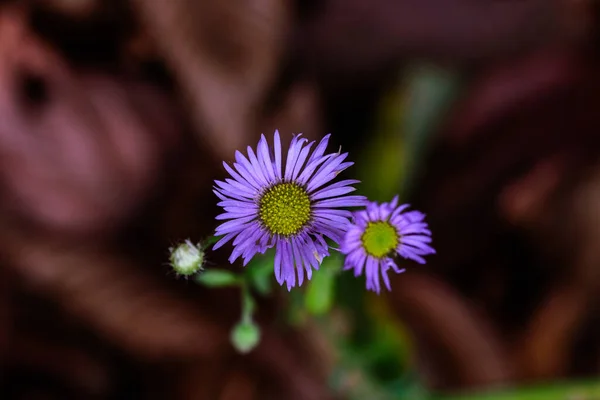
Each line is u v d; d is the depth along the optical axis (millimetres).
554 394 306
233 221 243
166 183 312
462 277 320
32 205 304
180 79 311
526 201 316
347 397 304
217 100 310
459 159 323
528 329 315
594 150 315
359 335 301
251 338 259
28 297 303
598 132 317
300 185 244
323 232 244
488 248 320
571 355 312
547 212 314
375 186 313
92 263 303
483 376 309
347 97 327
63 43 316
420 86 323
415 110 321
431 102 323
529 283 318
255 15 309
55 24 315
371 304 304
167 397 305
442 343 311
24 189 304
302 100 317
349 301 300
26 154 306
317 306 261
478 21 329
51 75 312
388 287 248
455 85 325
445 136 323
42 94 310
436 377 311
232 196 243
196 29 309
